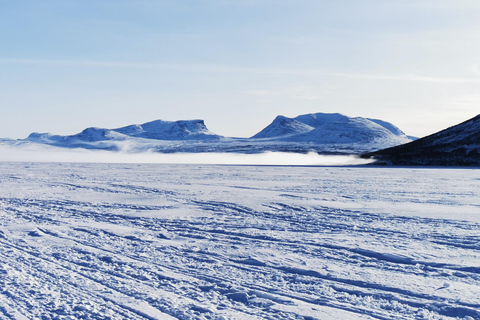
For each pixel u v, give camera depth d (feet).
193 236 44.62
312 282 28.25
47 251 37.55
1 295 25.40
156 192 91.97
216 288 27.04
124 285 27.55
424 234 43.75
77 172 174.29
